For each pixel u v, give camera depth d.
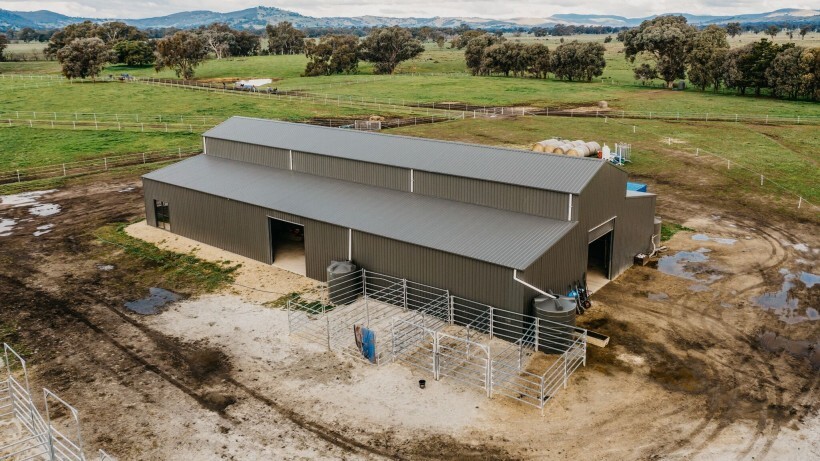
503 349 24.84
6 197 50.19
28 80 128.12
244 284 31.95
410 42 160.50
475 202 31.23
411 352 24.53
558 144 56.50
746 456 18.17
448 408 20.77
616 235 31.72
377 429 19.72
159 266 34.69
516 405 20.91
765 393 21.48
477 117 85.81
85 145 69.12
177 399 21.53
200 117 87.19
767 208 44.94
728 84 109.00
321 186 35.97
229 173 39.88
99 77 136.25
